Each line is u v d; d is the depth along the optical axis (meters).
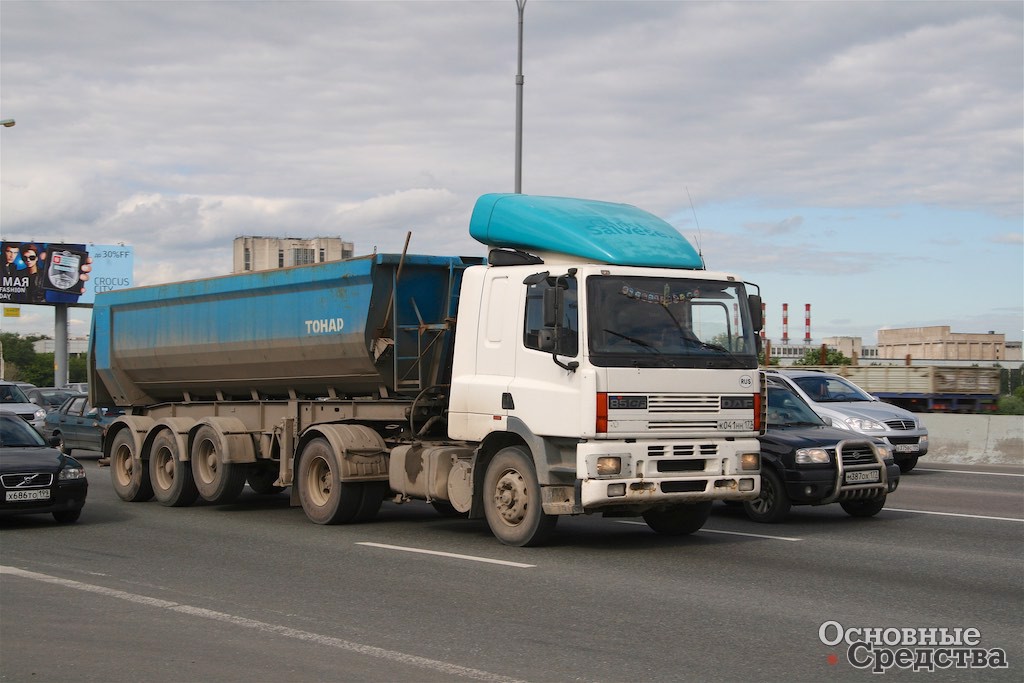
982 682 6.57
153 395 18.55
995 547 11.73
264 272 15.14
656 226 12.18
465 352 12.39
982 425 24.52
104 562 11.04
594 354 10.90
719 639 7.52
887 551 11.43
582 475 10.88
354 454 13.67
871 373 36.84
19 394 30.94
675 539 12.37
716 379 11.48
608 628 7.85
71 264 74.19
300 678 6.57
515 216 12.30
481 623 8.02
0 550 11.94
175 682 6.52
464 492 12.32
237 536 12.96
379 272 13.38
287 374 15.17
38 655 7.18
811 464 13.44
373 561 10.93
